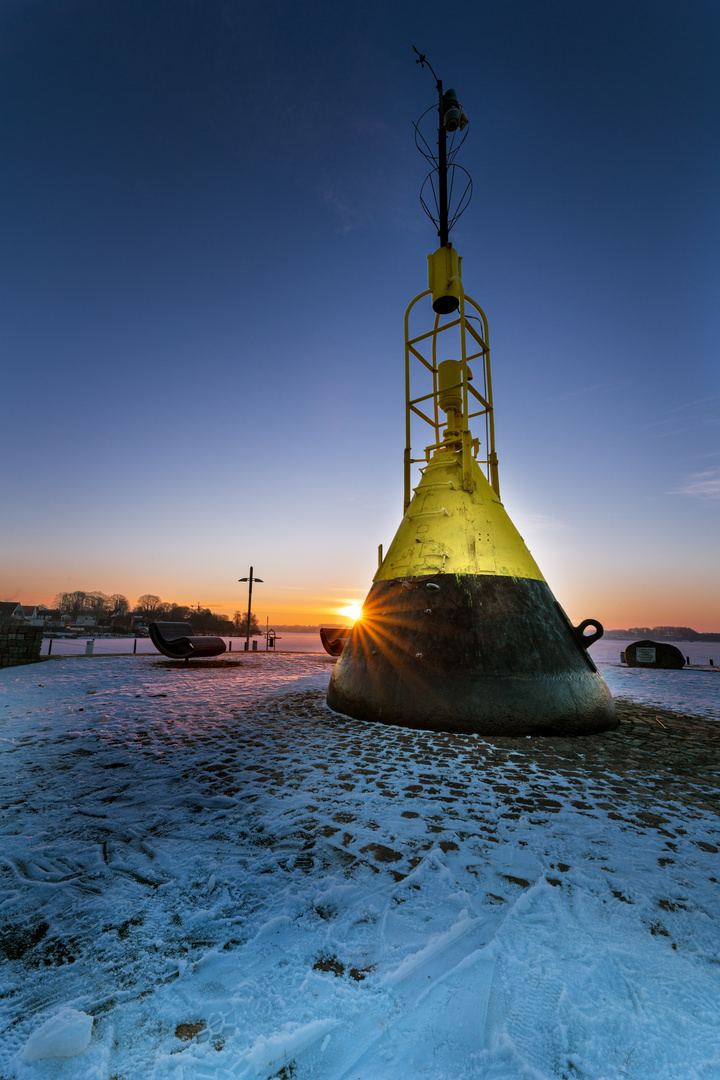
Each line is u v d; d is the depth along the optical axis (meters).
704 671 16.59
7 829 3.14
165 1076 1.44
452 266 7.94
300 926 2.18
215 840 3.03
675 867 2.74
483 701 5.85
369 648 7.06
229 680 11.26
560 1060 1.50
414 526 7.64
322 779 4.19
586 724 6.00
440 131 8.47
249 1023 1.64
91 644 18.39
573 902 2.38
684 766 4.69
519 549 7.32
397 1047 1.55
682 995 1.77
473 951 2.01
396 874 2.64
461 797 3.80
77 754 4.89
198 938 2.08
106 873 2.61
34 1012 1.67
